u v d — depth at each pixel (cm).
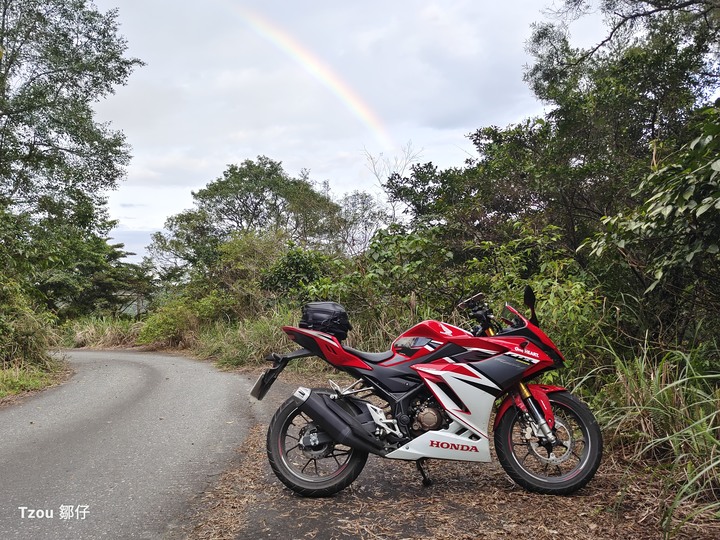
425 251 784
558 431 384
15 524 299
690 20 1120
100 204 1956
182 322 1515
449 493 333
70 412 616
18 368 867
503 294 594
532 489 327
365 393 368
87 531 290
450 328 345
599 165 841
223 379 834
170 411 602
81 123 1786
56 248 1198
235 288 1418
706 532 267
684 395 377
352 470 330
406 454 323
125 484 363
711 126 369
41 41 1764
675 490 314
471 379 328
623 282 572
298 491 329
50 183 1820
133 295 3078
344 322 346
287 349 963
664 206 404
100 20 1828
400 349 350
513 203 989
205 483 362
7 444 474
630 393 387
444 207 1034
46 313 1055
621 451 379
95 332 1827
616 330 506
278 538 275
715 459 307
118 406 645
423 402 338
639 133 980
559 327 505
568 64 1212
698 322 505
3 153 1727
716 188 388
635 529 274
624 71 997
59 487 359
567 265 623
